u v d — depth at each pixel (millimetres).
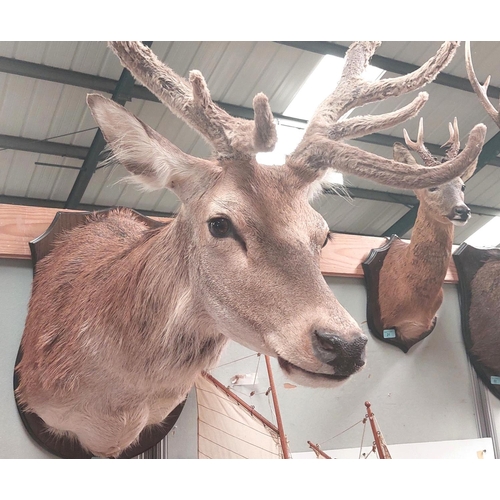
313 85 3314
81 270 1479
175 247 1295
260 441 1672
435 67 1176
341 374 978
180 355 1294
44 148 3930
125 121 1271
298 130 3498
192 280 1240
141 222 1803
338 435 1897
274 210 1101
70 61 3281
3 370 1523
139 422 1409
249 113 3439
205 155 3828
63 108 3633
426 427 2039
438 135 3975
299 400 1882
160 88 1225
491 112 1929
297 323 1018
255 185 1130
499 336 2150
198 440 1622
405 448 1978
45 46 3162
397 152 2260
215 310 1153
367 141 3980
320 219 1146
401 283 2029
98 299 1359
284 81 3264
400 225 5207
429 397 2086
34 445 1495
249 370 1840
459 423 2102
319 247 1131
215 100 3328
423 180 996
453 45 1170
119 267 1392
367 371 2025
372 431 1839
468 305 2219
